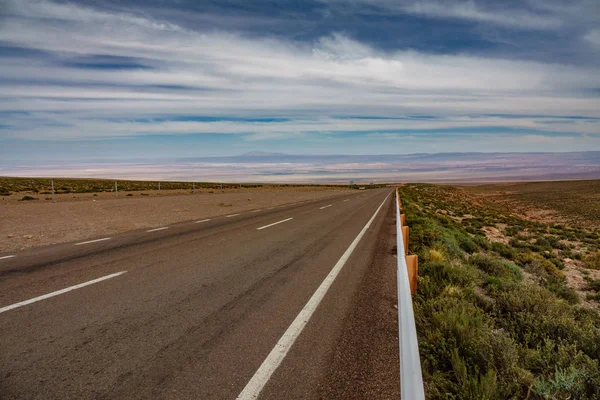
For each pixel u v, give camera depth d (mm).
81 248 8344
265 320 4246
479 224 23938
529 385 3338
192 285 5566
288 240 10125
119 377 2947
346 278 6230
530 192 104250
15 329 3812
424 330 4215
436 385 3213
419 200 43844
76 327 3896
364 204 26828
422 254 8438
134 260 7188
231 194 37875
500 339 3854
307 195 39969
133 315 4285
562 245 17453
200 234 10828
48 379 2891
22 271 6207
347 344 3688
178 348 3480
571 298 8367
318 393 2838
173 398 2693
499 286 6719
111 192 37562
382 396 2826
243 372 3092
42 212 16234
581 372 3346
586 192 87938
